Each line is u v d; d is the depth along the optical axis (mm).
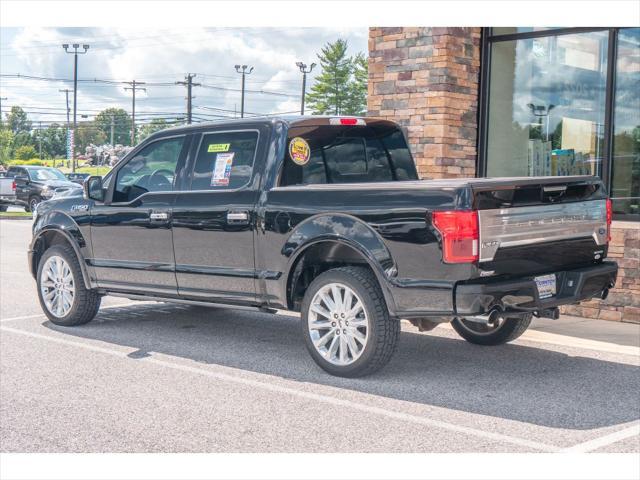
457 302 5805
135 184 8148
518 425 5348
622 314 8984
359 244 6262
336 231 6410
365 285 6324
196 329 8680
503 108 11023
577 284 6285
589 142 10281
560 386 6309
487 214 5805
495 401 5902
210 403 5887
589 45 10227
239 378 6598
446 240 5785
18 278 13234
